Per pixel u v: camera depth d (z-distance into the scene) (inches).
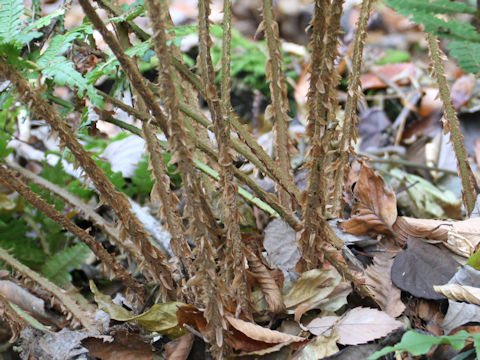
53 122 17.8
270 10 19.1
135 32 19.3
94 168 18.4
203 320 19.1
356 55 20.4
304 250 20.1
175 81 19.0
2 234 26.1
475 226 22.3
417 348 16.5
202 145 18.9
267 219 25.8
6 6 18.1
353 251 22.7
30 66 17.5
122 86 19.8
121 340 19.9
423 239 21.5
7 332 21.3
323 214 19.3
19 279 23.3
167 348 19.6
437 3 15.9
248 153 19.5
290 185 19.9
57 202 26.6
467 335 17.0
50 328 21.2
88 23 18.8
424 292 20.4
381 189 22.6
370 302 20.7
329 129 19.4
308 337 19.9
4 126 27.1
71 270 26.5
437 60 21.9
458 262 21.1
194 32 19.1
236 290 19.6
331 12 17.3
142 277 25.4
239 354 18.9
